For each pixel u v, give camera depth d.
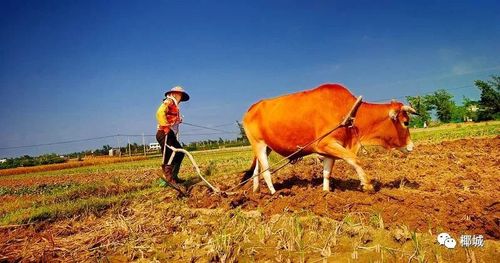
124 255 6.18
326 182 7.78
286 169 12.46
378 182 8.96
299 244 5.58
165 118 9.72
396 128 7.80
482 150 15.98
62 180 22.97
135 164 34.09
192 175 14.53
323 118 7.44
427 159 13.72
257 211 7.37
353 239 5.66
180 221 7.62
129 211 8.95
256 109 8.50
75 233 7.62
